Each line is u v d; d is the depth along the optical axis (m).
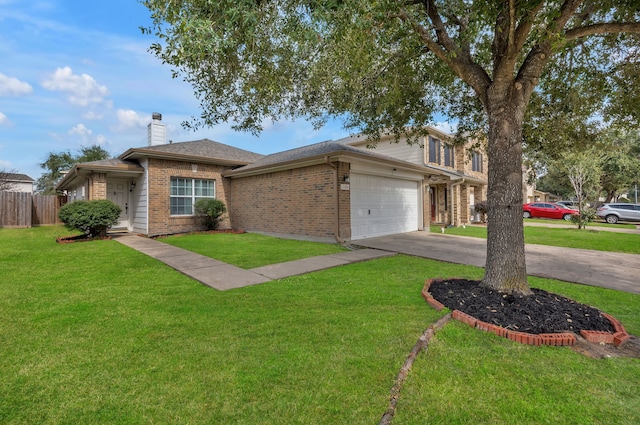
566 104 6.85
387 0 3.65
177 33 3.64
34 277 5.61
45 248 8.62
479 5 4.02
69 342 3.12
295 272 6.12
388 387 2.38
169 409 2.14
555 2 4.30
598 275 6.04
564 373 2.61
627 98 6.14
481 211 19.42
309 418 2.04
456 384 2.43
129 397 2.27
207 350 2.95
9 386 2.39
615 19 5.00
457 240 10.55
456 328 3.43
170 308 4.07
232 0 3.55
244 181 13.68
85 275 5.77
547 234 13.10
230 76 5.50
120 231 12.99
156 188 12.13
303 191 10.84
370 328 3.43
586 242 10.73
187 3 3.65
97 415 2.09
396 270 6.34
